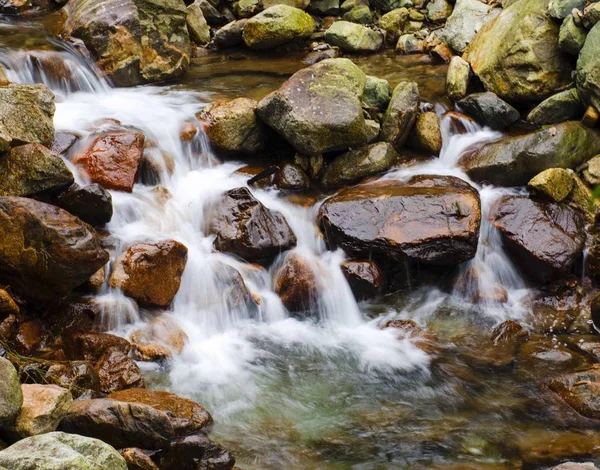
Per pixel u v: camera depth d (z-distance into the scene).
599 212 7.89
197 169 8.05
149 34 8.89
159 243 7.24
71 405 6.38
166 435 6.40
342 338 7.36
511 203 7.84
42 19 9.14
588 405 6.84
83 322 7.00
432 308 7.62
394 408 6.88
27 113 7.37
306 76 8.09
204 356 7.12
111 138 7.65
